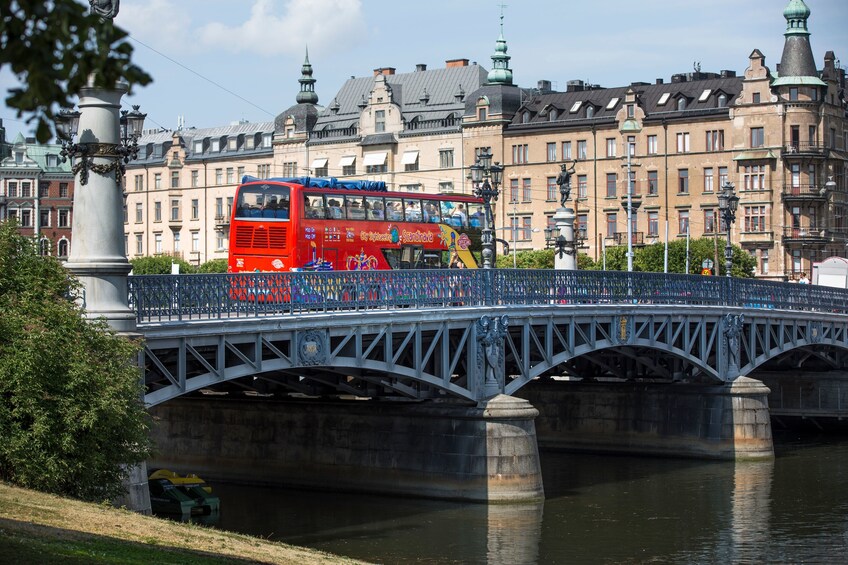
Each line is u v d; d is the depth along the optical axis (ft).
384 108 488.85
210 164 527.81
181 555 86.02
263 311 137.28
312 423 186.70
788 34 421.59
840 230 430.20
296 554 101.86
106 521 93.66
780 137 417.28
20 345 100.12
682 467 228.63
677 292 223.30
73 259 113.70
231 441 193.36
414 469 177.99
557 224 230.07
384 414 180.65
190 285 126.62
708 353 234.17
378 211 214.69
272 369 136.67
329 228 204.64
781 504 189.57
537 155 459.73
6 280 106.32
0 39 42.68
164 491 166.50
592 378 254.27
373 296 154.71
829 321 278.26
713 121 428.15
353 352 152.46
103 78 44.19
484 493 172.86
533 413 174.91
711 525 172.45
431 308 163.53
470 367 173.27
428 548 150.41
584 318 194.70
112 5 111.24
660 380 246.06
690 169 432.66
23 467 99.86
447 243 229.45
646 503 188.03
